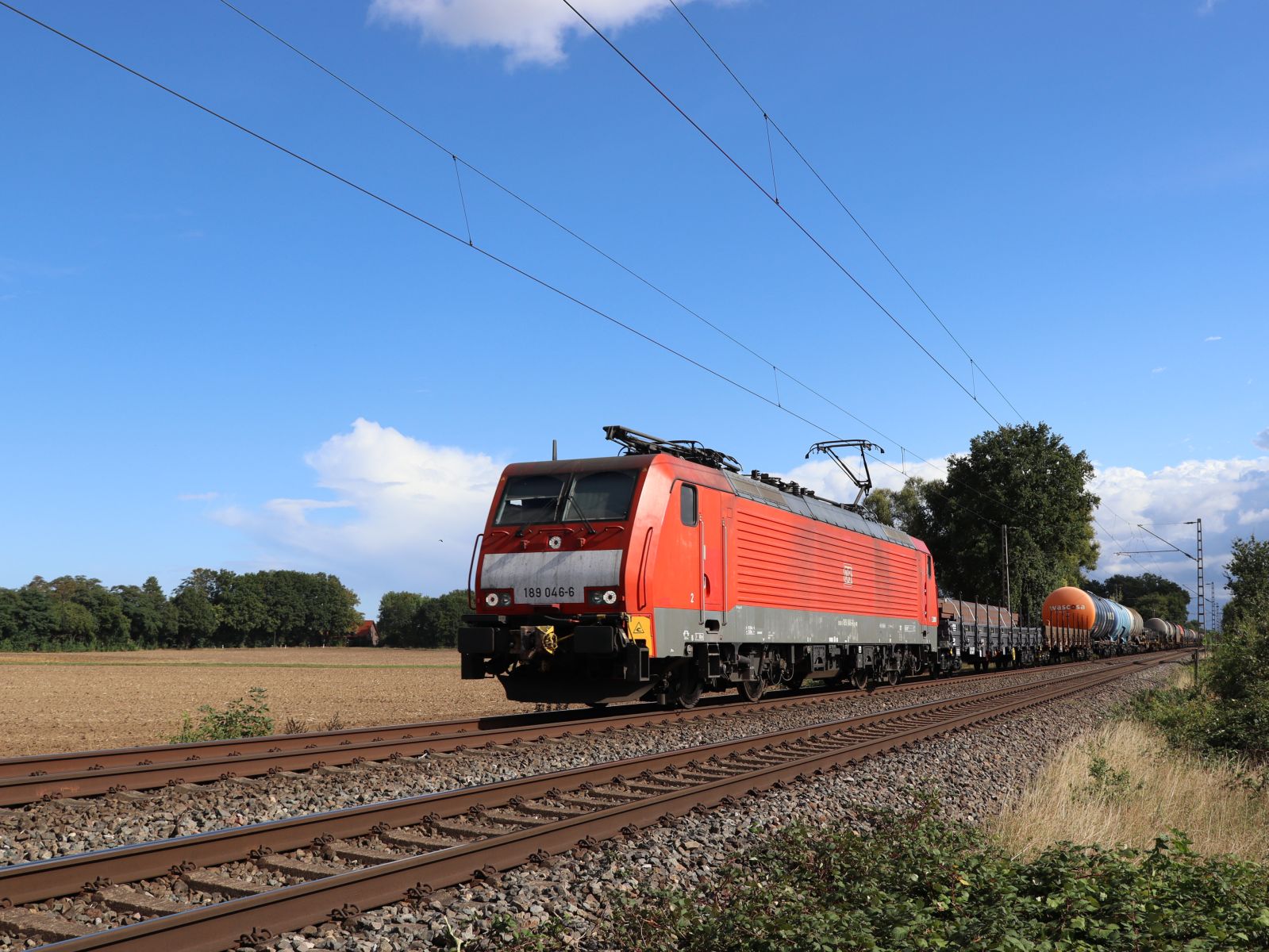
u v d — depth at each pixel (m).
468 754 11.81
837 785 10.70
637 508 15.35
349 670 51.06
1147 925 5.65
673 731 14.97
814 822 8.89
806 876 6.95
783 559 20.19
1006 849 7.98
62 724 18.70
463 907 5.97
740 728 15.70
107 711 22.36
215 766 9.91
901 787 10.91
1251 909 6.10
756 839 8.05
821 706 20.41
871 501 74.88
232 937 5.22
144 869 6.26
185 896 6.07
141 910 5.70
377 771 10.55
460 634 15.56
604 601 15.03
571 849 7.31
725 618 17.59
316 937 5.48
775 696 22.98
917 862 6.83
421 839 7.53
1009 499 62.91
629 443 16.94
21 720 19.86
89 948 4.69
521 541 15.80
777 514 20.05
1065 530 63.00
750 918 5.74
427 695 28.14
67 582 114.44
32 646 101.56
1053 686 28.31
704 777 10.74
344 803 9.09
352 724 17.89
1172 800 11.19
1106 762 12.91
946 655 34.88
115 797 8.80
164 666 57.44
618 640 14.67
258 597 134.38
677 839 7.88
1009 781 12.14
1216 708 20.14
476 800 8.58
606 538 15.28
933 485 69.75
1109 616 57.91
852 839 7.38
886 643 26.48
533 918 5.94
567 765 11.64
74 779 8.93
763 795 9.73
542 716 16.58
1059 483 62.94
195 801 8.83
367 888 5.95
